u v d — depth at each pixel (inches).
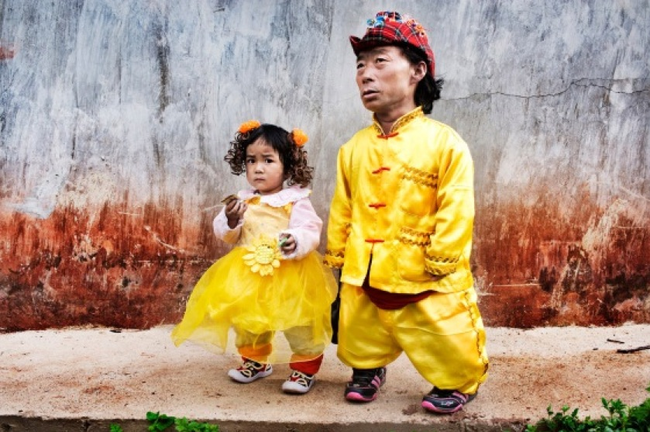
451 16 159.3
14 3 160.1
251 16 160.9
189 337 130.6
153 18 160.7
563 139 161.0
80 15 160.2
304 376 131.8
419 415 121.0
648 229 162.6
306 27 160.9
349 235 128.2
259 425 118.6
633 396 126.6
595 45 160.1
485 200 161.3
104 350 151.3
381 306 123.6
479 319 124.2
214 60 161.5
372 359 127.0
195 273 163.5
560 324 163.3
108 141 161.6
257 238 133.6
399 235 122.0
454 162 120.8
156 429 117.6
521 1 159.3
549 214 161.5
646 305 163.9
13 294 161.9
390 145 124.5
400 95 123.8
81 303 162.7
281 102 162.1
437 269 118.0
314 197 163.0
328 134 162.2
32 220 161.5
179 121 161.8
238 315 127.9
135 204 162.2
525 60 160.1
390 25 122.9
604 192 161.8
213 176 162.6
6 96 161.0
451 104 160.4
